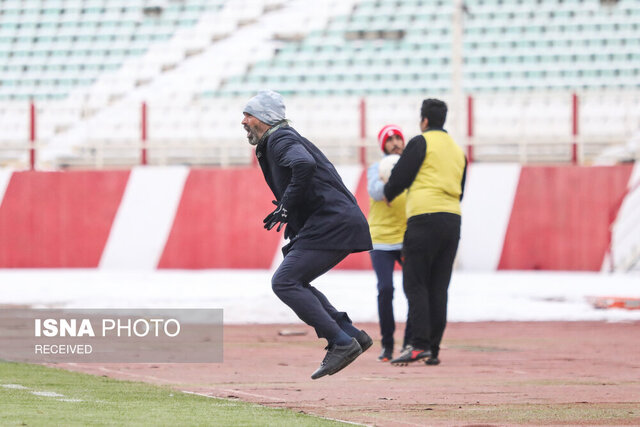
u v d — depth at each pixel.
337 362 15.02
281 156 14.77
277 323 29.94
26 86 89.06
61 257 51.22
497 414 14.01
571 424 13.10
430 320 20.98
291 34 90.94
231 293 37.66
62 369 19.17
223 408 13.95
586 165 50.22
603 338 26.34
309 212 15.13
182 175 50.88
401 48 88.50
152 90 87.00
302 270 14.95
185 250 50.69
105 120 56.34
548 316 32.22
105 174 51.22
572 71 86.06
